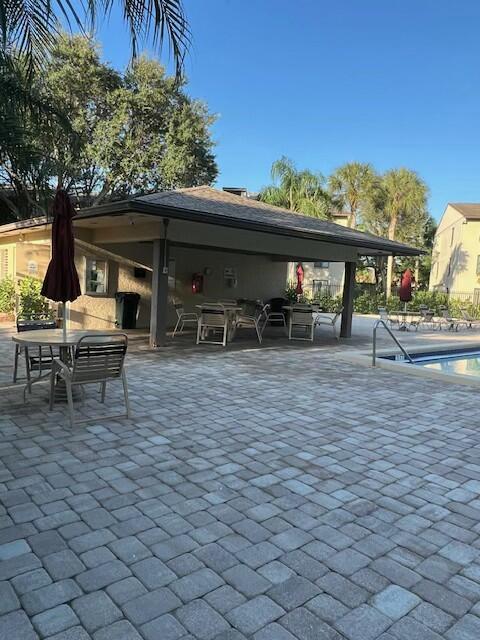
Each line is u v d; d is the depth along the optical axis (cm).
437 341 1324
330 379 753
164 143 2178
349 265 1338
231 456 415
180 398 603
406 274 1634
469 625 220
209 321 1100
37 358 604
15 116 582
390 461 416
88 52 1902
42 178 630
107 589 237
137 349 980
